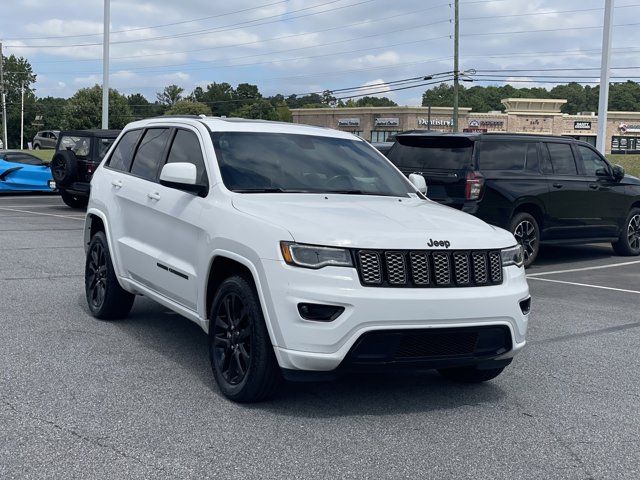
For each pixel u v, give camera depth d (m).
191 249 5.37
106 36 28.36
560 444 4.33
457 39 48.25
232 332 4.89
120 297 6.81
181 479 3.66
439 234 4.67
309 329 4.31
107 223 6.73
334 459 3.98
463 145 10.95
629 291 9.77
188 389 5.06
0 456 3.86
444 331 4.48
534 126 78.50
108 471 3.72
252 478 3.70
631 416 4.86
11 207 19.09
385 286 4.41
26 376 5.22
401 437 4.34
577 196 12.05
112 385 5.09
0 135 125.25
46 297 7.97
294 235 4.45
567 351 6.52
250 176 5.46
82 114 107.56
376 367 4.40
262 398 4.74
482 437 4.40
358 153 6.37
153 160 6.41
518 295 4.82
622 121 82.44
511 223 11.15
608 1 19.23
